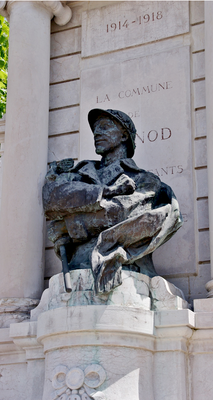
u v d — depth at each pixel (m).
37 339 8.38
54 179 8.85
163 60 10.79
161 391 7.93
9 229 10.13
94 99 11.13
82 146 10.94
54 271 10.38
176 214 8.52
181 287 9.43
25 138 10.59
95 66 11.33
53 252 10.49
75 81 11.42
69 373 7.69
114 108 10.89
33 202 10.32
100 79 11.20
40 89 11.00
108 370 7.67
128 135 9.13
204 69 10.47
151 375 7.99
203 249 9.52
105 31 11.48
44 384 8.14
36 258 10.12
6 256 10.00
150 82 10.77
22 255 9.99
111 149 9.06
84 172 8.75
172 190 9.34
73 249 8.80
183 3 10.98
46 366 8.16
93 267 7.89
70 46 11.70
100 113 9.20
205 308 8.28
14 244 10.04
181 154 10.13
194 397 8.02
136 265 8.48
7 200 10.30
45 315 8.12
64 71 11.57
